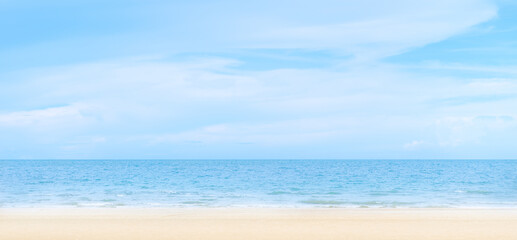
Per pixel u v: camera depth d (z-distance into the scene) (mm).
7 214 20234
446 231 14953
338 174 77312
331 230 15109
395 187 46094
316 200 31797
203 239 13508
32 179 61375
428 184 50500
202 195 36344
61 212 21391
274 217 19031
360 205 27875
